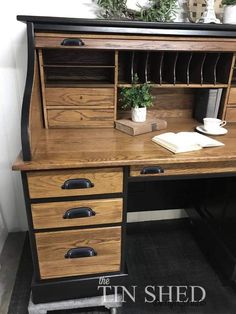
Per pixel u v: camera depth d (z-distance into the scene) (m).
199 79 1.35
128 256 1.62
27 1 1.27
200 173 1.10
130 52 1.31
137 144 1.14
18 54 1.34
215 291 1.40
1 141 1.50
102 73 1.41
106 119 1.33
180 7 1.38
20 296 1.34
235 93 1.38
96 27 1.09
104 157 1.00
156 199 1.79
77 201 1.05
